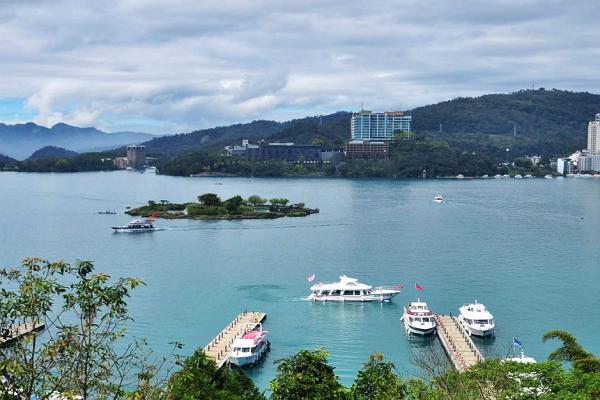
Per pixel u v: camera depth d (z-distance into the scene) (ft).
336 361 401.49
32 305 126.72
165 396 155.53
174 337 438.81
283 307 523.70
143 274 640.17
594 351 414.41
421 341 440.04
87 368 132.26
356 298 542.57
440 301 537.65
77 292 132.26
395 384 255.29
